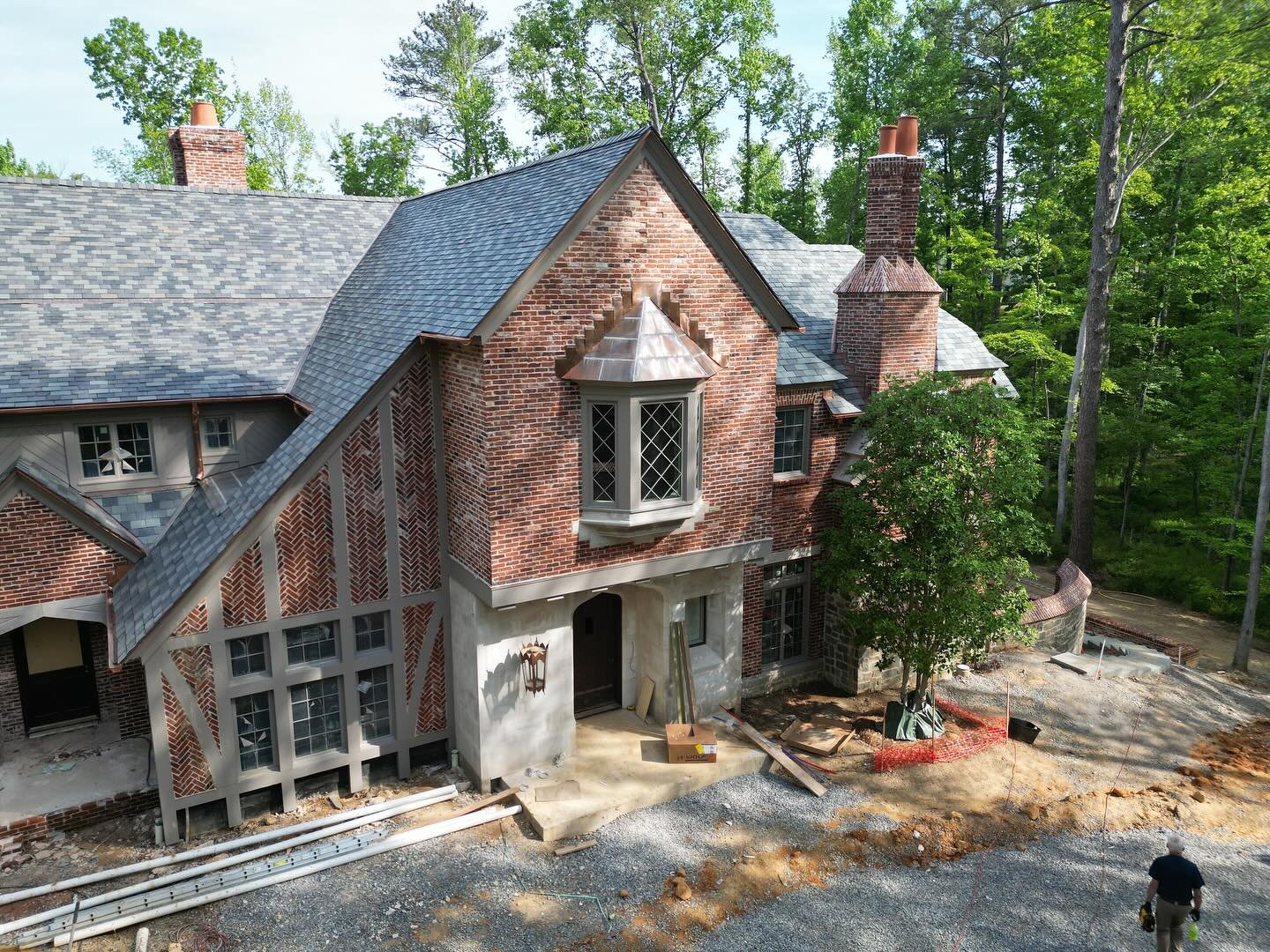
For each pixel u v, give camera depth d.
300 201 20.66
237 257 18.61
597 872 11.75
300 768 12.97
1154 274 30.12
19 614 13.31
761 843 12.52
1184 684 18.92
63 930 10.27
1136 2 24.97
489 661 13.13
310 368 16.22
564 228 11.84
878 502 15.13
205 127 21.67
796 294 19.61
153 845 12.15
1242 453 26.97
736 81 41.62
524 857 12.02
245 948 10.20
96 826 12.66
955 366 19.30
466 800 13.32
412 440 13.02
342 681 13.15
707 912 11.03
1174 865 10.30
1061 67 31.48
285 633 12.63
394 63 48.12
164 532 14.88
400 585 13.30
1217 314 26.36
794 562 17.55
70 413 14.50
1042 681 18.45
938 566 14.34
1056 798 13.98
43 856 11.90
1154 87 27.92
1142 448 30.31
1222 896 11.84
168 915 10.71
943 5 35.34
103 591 14.00
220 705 12.20
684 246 13.26
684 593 15.09
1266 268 25.25
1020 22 37.88
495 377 11.82
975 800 13.83
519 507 12.36
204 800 12.27
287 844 12.04
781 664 17.83
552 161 14.90
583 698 15.94
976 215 44.28
